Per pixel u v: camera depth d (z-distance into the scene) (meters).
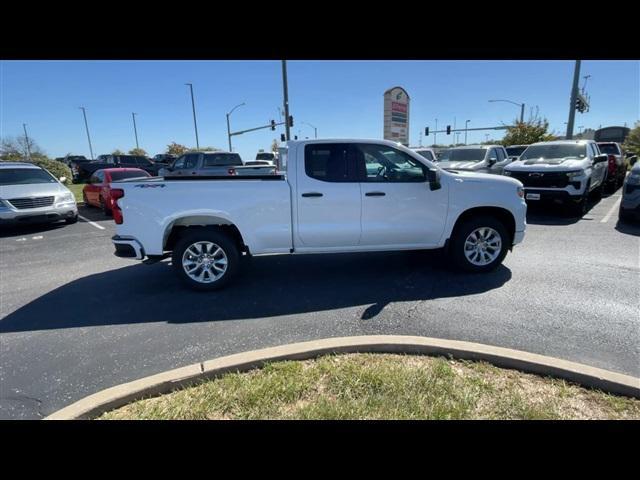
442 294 4.46
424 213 4.88
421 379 2.66
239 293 4.69
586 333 3.44
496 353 2.88
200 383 2.71
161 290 4.87
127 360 3.20
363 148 4.75
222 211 4.54
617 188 15.66
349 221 4.75
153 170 27.59
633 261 5.59
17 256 6.92
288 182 4.61
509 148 20.03
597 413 2.32
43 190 9.47
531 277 4.96
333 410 2.38
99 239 8.34
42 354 3.33
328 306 4.21
